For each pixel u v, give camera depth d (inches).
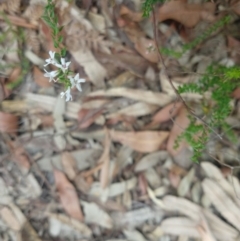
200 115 12.3
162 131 12.6
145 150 12.8
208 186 12.6
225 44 12.4
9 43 12.6
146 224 12.9
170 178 12.9
